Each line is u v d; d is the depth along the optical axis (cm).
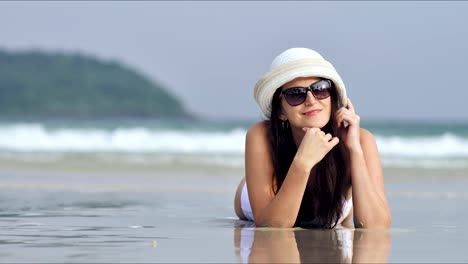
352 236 425
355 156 450
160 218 541
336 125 456
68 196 747
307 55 446
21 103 12038
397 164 1478
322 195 465
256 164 461
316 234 433
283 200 443
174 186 925
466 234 441
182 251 369
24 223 502
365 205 451
